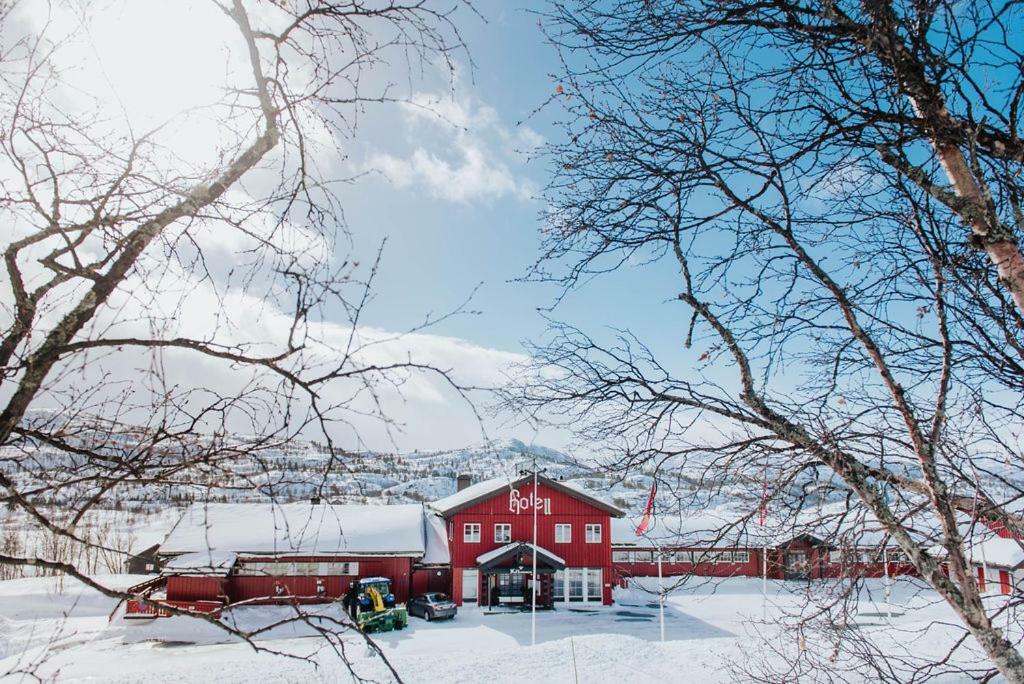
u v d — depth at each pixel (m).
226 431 2.69
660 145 3.92
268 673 15.17
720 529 4.06
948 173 3.78
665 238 4.16
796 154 3.73
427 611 27.08
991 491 4.06
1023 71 3.38
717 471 4.05
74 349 2.52
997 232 3.53
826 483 4.02
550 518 32.19
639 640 18.12
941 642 12.73
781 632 5.91
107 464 2.63
